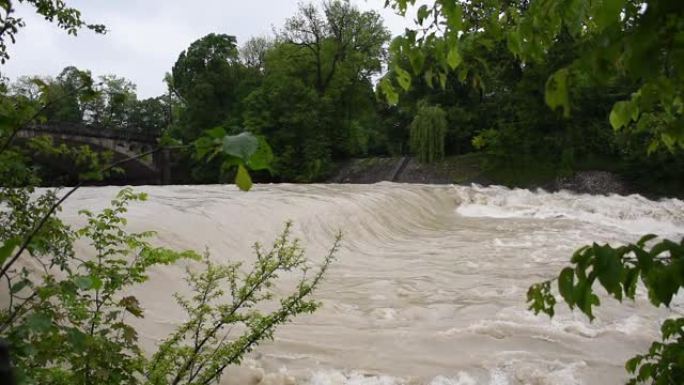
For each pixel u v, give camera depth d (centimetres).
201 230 1218
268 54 5994
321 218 1638
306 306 416
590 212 2667
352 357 682
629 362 280
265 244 1325
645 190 3469
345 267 1273
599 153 3769
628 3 140
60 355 278
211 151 169
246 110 5553
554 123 3841
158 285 890
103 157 296
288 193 2103
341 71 5550
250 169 162
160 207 1389
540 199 2861
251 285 435
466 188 2947
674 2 121
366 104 5853
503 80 3822
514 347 715
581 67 144
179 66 6206
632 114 237
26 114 253
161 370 350
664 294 161
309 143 5253
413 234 1880
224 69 6075
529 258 1372
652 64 127
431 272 1211
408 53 254
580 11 165
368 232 1753
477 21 284
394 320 853
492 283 1088
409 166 4850
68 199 1555
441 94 5081
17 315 264
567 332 770
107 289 346
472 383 621
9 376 126
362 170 5141
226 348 385
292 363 662
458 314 877
